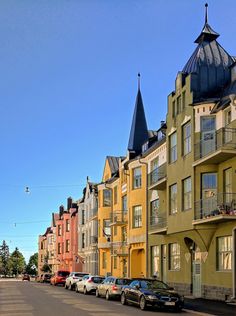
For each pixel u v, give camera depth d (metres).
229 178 26.27
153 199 38.16
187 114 29.52
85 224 66.12
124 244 45.19
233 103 25.53
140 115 48.53
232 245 25.30
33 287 50.62
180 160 30.28
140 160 40.81
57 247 89.44
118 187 49.03
